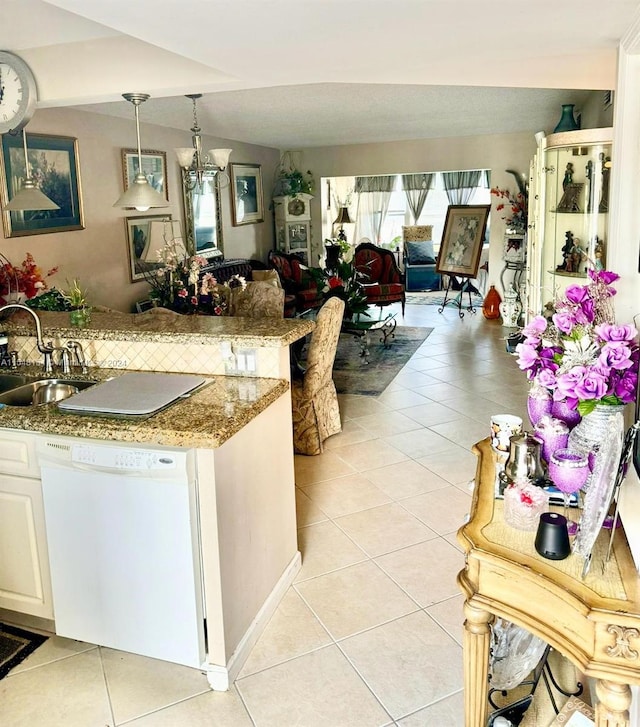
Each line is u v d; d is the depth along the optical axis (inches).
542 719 79.4
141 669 94.3
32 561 96.3
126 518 87.7
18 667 94.6
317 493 149.2
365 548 125.2
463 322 347.6
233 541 91.3
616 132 76.0
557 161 200.5
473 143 346.3
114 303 236.4
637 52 71.5
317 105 231.1
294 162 385.4
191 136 287.4
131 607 90.9
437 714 84.4
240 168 338.0
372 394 223.9
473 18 72.4
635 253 74.5
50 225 201.0
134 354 115.0
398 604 107.7
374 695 87.9
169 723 84.0
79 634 95.1
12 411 94.1
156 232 234.8
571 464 66.2
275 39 85.4
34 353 123.8
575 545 61.2
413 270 444.5
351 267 281.7
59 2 69.1
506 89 213.9
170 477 83.9
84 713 86.0
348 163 375.2
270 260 339.9
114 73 129.2
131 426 86.4
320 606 107.6
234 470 91.0
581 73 108.4
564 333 69.6
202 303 196.1
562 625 57.2
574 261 197.2
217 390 102.0
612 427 60.1
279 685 90.3
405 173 364.8
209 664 89.7
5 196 181.5
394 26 77.0
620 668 53.9
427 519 136.0
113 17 74.7
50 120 199.3
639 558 56.5
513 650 79.7
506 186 344.8
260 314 204.8
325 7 69.2
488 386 230.2
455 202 441.4
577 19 71.6
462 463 164.2
